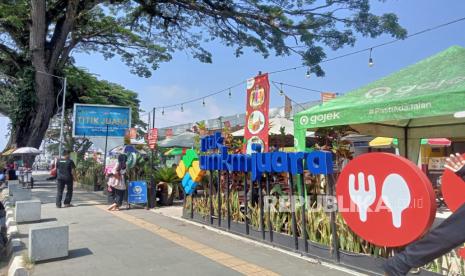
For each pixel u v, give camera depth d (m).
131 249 7.21
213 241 7.84
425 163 15.57
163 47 29.98
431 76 6.10
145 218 10.79
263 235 7.63
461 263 4.86
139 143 20.89
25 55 28.36
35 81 25.56
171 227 9.39
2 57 30.98
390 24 17.88
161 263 6.30
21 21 25.06
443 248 3.30
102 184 20.27
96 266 6.16
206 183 9.91
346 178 5.68
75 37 29.50
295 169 6.80
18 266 6.07
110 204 13.95
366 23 18.23
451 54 6.45
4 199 15.94
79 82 33.97
